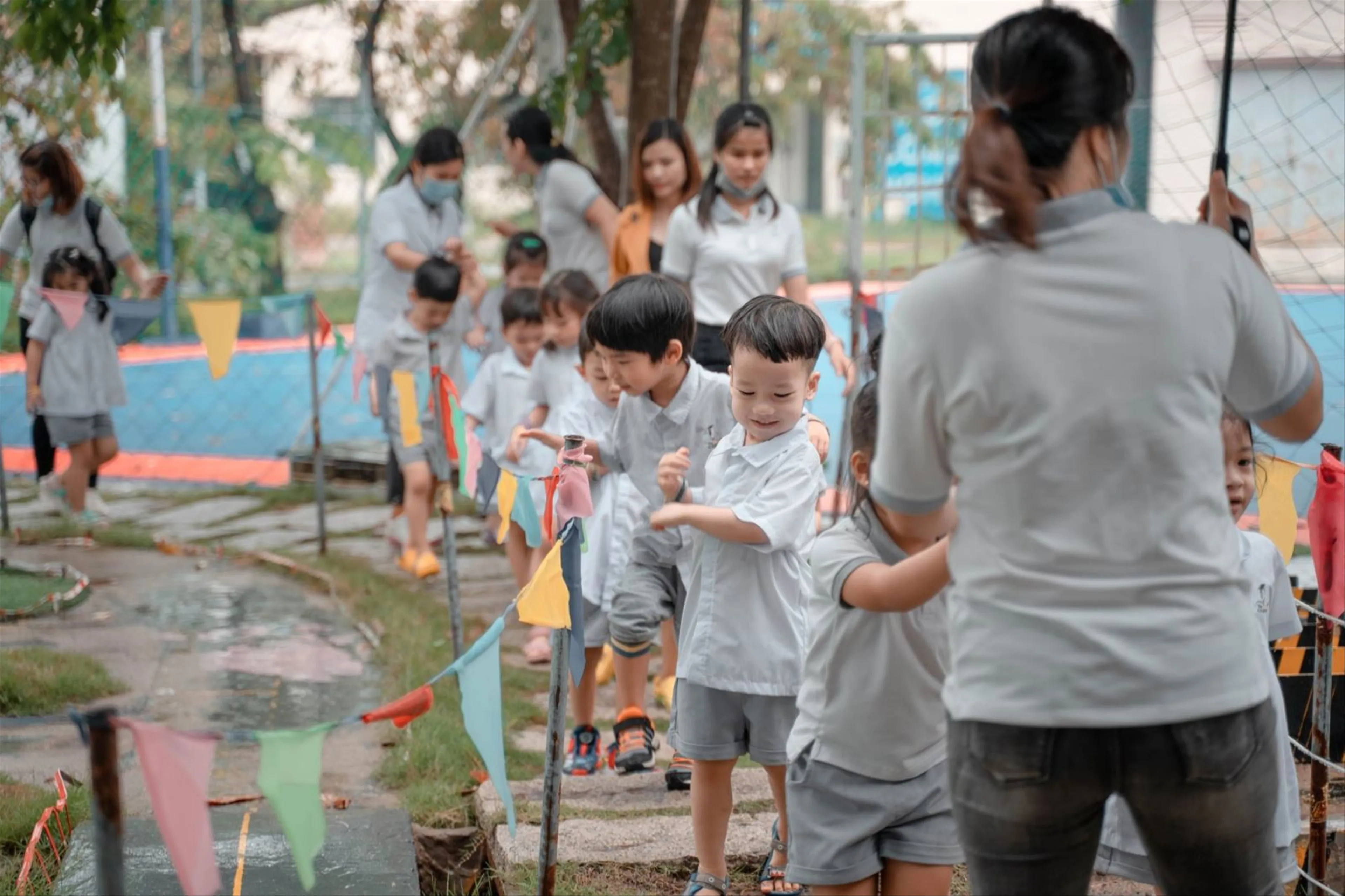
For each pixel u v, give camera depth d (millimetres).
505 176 16422
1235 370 2082
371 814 3889
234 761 4391
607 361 3730
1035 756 1976
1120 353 1942
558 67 9266
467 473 4379
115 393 7234
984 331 1984
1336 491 3000
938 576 2271
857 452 2602
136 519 8133
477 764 4406
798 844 2725
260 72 14398
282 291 14953
